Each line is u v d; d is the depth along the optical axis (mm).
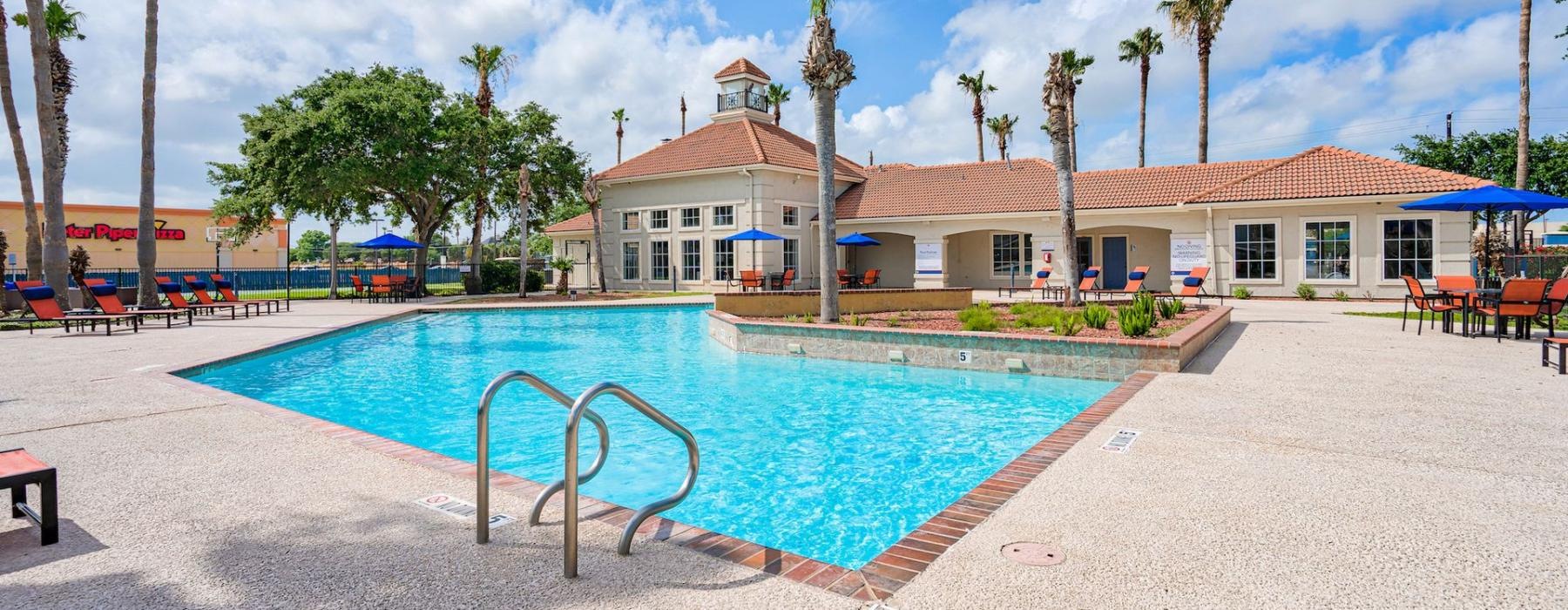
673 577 3303
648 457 6602
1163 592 3082
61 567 3451
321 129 26922
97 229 43625
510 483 4742
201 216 47969
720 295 16125
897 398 9039
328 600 3109
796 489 5723
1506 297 11336
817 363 11906
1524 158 20719
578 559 3516
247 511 4207
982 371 10750
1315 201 22250
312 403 9109
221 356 11117
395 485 4688
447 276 41906
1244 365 9414
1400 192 21188
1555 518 3867
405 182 28078
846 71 13789
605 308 23203
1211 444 5480
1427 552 3447
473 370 11617
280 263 52125
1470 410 6543
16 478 3592
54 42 23641
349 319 18656
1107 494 4367
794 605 3018
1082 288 22000
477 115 31328
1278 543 3586
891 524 5016
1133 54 37438
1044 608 2955
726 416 8180
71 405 7152
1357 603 2957
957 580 3230
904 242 32688
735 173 30000
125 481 4766
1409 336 12258
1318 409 6695
